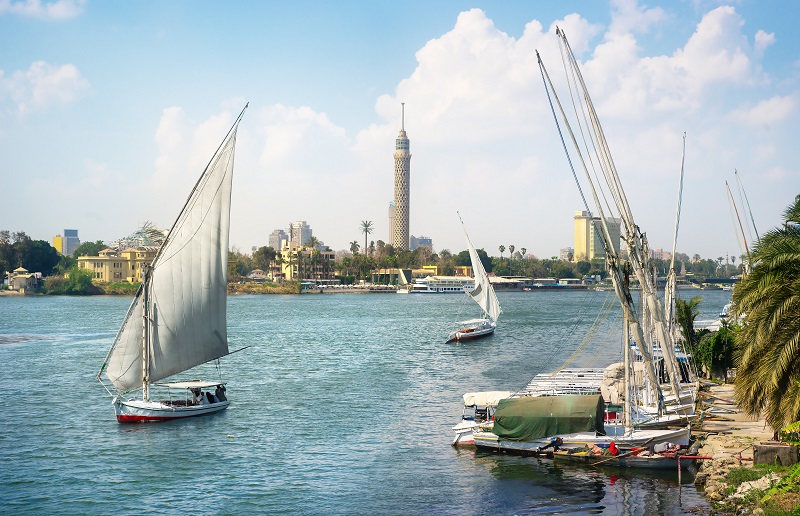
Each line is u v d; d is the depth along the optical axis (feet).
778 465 125.59
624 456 146.00
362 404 217.15
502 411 156.87
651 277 171.32
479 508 127.03
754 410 127.85
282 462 155.22
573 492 133.18
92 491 137.28
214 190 200.44
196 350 203.41
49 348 366.63
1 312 648.38
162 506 129.59
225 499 132.87
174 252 196.65
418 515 124.16
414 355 343.46
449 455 158.51
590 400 153.38
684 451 146.20
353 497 133.28
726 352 240.32
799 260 111.45
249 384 255.50
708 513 119.24
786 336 112.16
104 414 203.00
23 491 137.39
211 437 176.24
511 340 415.23
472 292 456.04
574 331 472.03
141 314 194.08
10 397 228.84
